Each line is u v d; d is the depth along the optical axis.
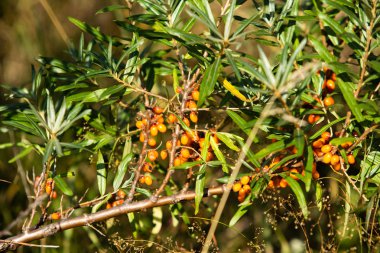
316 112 2.50
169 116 2.65
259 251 3.16
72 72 3.02
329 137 2.62
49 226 2.65
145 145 2.62
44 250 3.59
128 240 3.04
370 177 2.69
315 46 2.43
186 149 2.63
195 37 2.45
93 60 3.05
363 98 2.55
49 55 5.14
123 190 2.74
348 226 3.14
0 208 3.80
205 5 2.64
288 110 2.28
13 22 5.20
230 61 2.32
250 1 4.20
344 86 2.42
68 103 2.87
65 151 2.88
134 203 2.66
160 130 2.64
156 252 3.36
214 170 3.82
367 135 2.72
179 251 3.19
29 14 5.25
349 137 2.50
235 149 2.61
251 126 2.46
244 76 2.71
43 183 2.68
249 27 4.36
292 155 2.46
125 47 2.96
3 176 3.98
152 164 2.97
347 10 2.44
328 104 2.61
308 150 2.42
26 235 2.64
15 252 3.58
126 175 3.56
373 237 3.00
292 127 2.70
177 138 2.61
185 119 2.63
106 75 2.67
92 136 2.93
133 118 3.33
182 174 3.71
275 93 2.25
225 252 3.52
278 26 2.65
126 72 2.78
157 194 2.64
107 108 3.39
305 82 2.32
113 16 5.42
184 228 3.55
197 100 2.67
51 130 2.51
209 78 2.43
